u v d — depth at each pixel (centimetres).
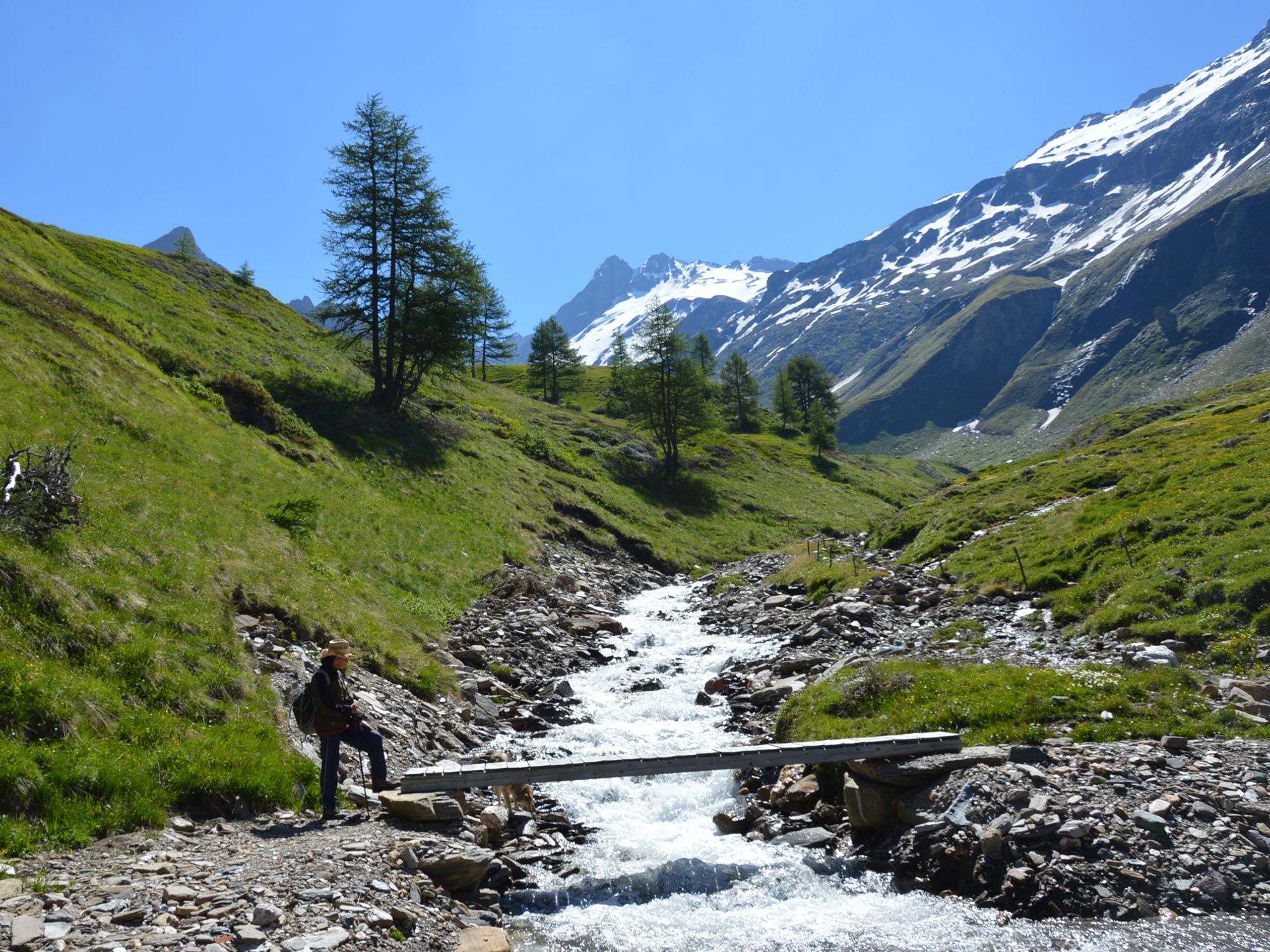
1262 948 871
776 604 3098
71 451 1834
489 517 4281
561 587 3569
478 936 880
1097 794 1127
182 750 1143
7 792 898
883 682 1656
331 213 5012
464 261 5344
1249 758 1223
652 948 928
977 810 1118
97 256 5328
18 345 2492
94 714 1107
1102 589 2195
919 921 980
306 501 2741
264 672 1529
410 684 1905
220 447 2933
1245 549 1975
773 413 14200
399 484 4150
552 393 11569
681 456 8169
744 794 1472
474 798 1383
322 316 5103
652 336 7494
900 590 2817
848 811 1263
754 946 931
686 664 2420
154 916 740
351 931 779
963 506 4059
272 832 1065
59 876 806
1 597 1188
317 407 4622
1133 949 881
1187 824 1066
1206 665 1642
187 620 1476
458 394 7438
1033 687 1534
